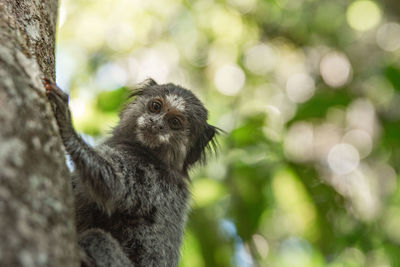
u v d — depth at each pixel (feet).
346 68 51.90
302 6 52.08
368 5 51.16
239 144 31.07
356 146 47.44
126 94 30.19
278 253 39.75
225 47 50.19
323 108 29.81
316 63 53.16
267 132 31.78
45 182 10.33
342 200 29.45
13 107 10.69
